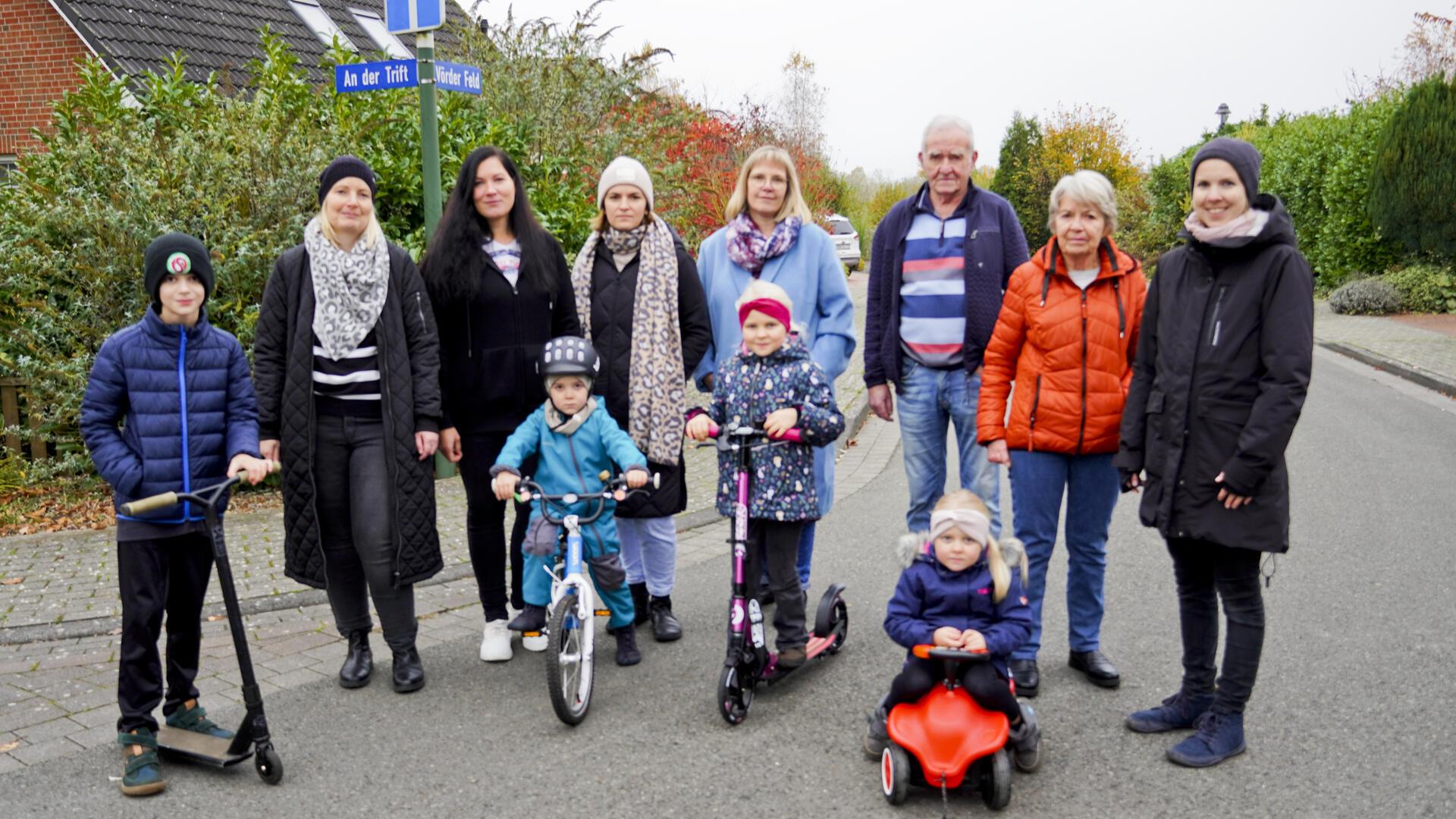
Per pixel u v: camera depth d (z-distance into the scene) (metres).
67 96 8.83
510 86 11.78
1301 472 8.55
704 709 4.36
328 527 4.52
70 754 3.98
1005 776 3.43
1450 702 4.18
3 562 6.35
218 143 7.93
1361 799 3.47
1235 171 3.57
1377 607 5.31
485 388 4.81
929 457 5.13
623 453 4.56
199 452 3.79
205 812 3.55
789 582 4.44
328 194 4.38
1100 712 4.22
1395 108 21.20
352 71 7.65
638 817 3.47
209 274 3.78
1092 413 4.27
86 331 7.63
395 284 4.48
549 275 4.85
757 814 3.49
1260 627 3.73
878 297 5.21
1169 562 6.25
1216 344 3.62
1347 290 20.80
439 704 4.44
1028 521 4.44
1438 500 7.50
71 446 7.86
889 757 3.53
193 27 15.35
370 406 4.45
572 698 4.25
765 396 4.34
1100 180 4.20
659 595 5.25
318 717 4.31
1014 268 4.90
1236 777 3.65
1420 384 13.17
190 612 3.96
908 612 3.73
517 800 3.61
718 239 5.42
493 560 4.96
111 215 7.30
